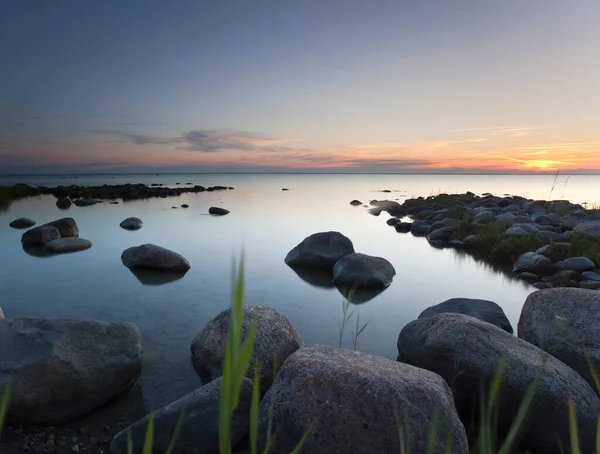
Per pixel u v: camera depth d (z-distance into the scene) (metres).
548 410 4.03
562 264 11.01
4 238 15.27
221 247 14.21
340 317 7.79
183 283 9.71
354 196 43.28
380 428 3.38
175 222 20.38
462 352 4.61
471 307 6.93
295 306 8.38
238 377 0.65
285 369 3.84
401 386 3.58
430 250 14.51
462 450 3.38
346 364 3.84
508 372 4.23
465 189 68.06
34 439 4.24
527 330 5.55
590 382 4.68
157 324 7.20
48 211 24.91
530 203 23.83
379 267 10.38
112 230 17.52
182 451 3.91
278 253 13.51
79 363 4.67
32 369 4.40
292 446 3.41
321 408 3.47
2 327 4.84
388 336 6.89
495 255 13.50
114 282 9.73
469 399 4.51
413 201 31.78
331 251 11.69
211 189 52.09
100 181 89.62
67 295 8.75
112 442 4.02
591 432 3.93
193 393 4.28
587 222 14.39
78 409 4.60
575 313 5.22
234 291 0.65
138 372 5.20
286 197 40.16
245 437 4.06
